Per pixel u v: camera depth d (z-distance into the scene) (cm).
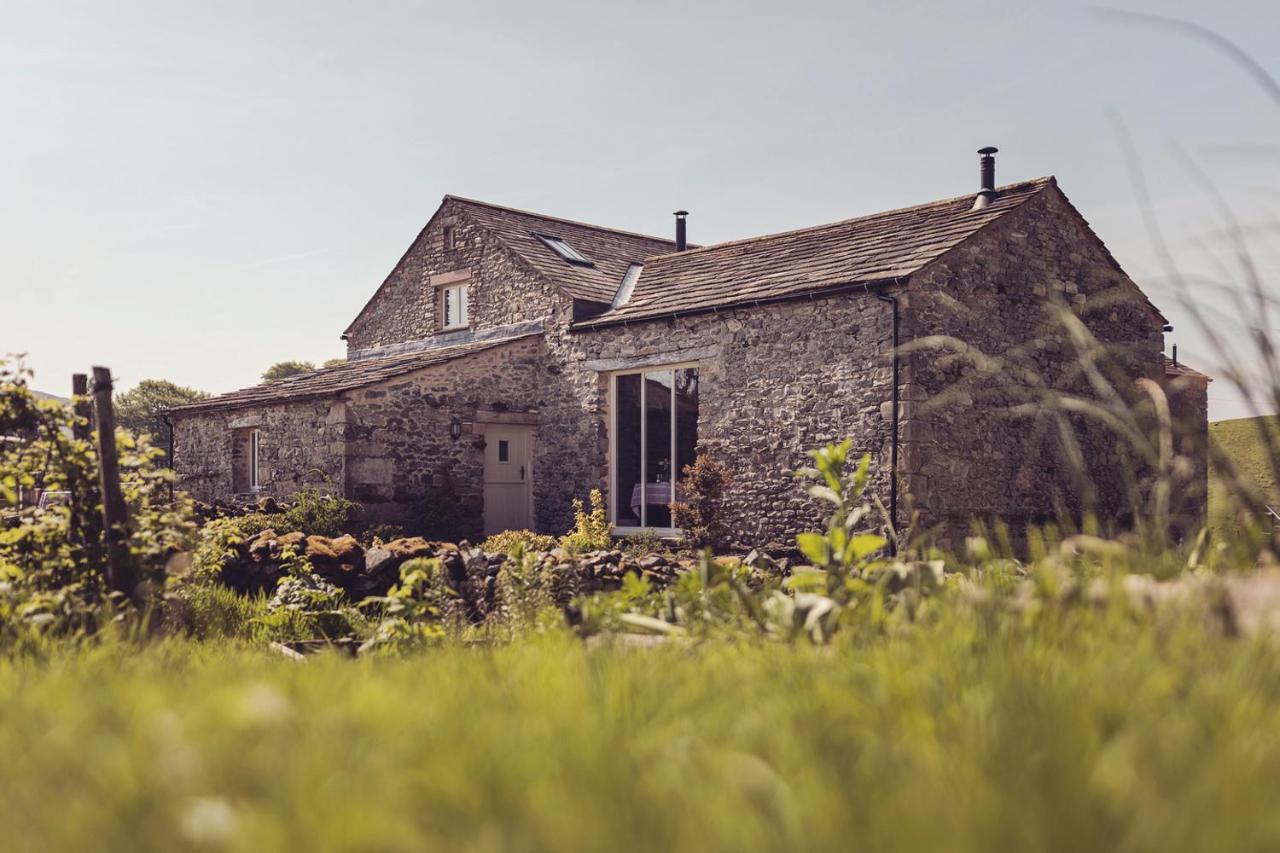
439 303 2088
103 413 639
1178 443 1190
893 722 203
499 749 186
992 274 1360
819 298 1354
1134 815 141
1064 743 172
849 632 335
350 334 2302
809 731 191
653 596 517
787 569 824
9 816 168
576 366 1742
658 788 161
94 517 661
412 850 142
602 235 2234
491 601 830
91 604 591
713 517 1429
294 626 747
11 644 441
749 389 1445
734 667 292
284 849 142
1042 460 1380
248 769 183
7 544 646
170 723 217
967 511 1286
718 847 135
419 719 221
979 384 1315
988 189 1466
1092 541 334
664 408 1603
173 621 654
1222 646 257
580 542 1488
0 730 236
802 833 139
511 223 2050
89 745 208
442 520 1680
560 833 141
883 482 1268
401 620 593
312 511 1514
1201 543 354
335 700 254
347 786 166
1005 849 131
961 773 161
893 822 138
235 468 1970
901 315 1261
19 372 650
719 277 1633
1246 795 146
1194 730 182
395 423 1662
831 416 1336
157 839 153
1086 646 262
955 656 254
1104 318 1512
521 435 1811
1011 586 352
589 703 231
